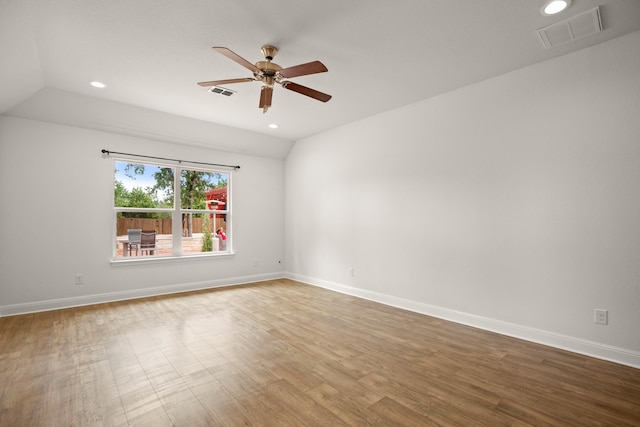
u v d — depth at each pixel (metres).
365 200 4.55
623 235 2.47
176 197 4.95
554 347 2.78
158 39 2.56
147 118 4.29
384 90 3.57
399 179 4.10
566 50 2.70
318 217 5.36
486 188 3.26
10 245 3.65
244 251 5.62
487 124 3.26
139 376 2.25
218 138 5.09
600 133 2.58
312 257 5.48
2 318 3.52
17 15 2.14
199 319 3.54
